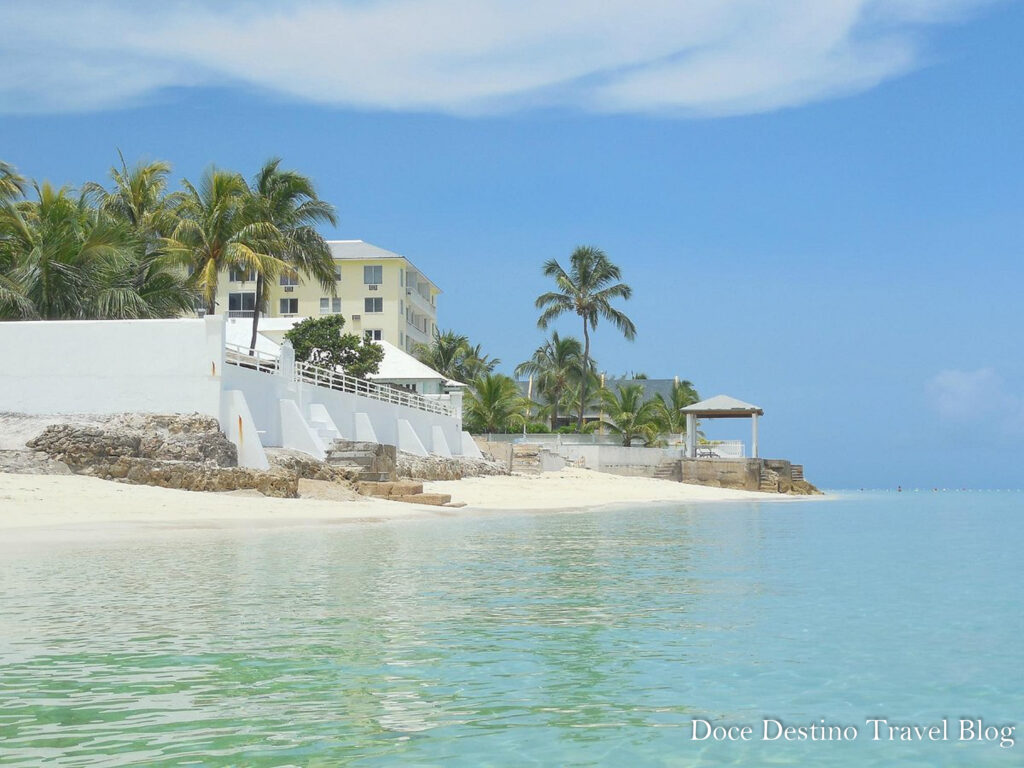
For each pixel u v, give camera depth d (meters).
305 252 44.09
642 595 10.84
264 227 39.78
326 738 5.21
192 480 25.02
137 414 26.84
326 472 30.08
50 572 12.38
